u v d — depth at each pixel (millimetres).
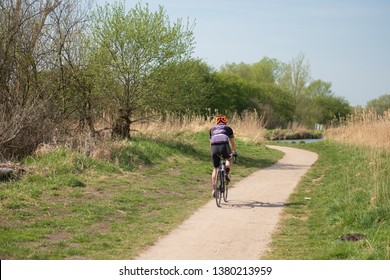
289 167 29719
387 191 14922
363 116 36844
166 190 19547
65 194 16719
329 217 14531
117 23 29312
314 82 126312
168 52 30141
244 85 107438
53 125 23156
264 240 12523
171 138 31750
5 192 15703
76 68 26125
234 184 22375
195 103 32625
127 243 11953
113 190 18344
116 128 29531
